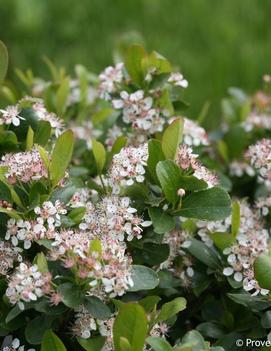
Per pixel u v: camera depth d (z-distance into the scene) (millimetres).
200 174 1026
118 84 1143
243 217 1114
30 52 2111
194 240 1075
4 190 1017
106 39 2156
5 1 2188
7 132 1072
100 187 1080
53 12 2219
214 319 1078
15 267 1019
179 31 2197
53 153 1006
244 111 1331
